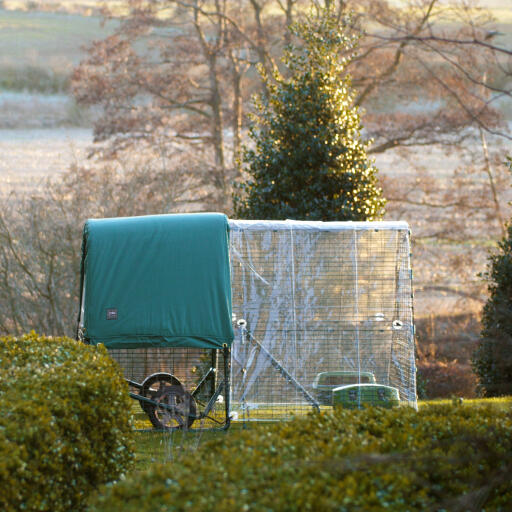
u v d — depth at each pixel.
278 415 35.97
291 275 37.38
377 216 56.59
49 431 18.81
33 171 108.50
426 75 82.75
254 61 98.00
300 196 55.88
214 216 33.41
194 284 32.47
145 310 32.16
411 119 92.12
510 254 50.78
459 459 15.40
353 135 57.16
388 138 92.50
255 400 36.31
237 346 36.53
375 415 20.19
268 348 37.19
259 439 16.98
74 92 94.25
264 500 13.55
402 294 37.66
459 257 92.06
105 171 76.44
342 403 34.53
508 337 16.09
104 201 72.50
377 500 14.06
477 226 95.44
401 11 64.06
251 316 37.28
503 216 94.75
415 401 35.69
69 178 79.19
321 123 56.88
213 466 15.29
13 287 67.88
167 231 32.94
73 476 20.03
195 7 92.75
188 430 33.25
